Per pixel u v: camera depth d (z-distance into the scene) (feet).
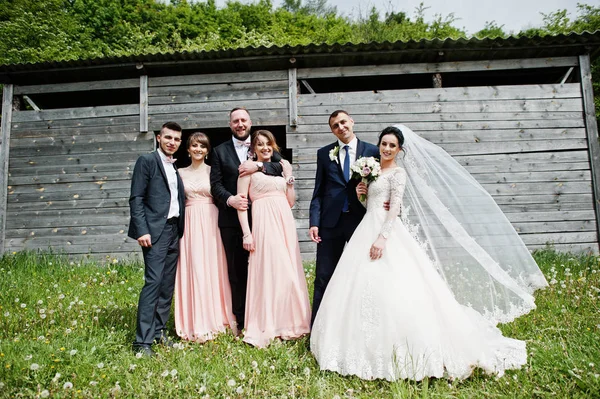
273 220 11.84
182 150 36.60
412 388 8.43
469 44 22.45
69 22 60.39
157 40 67.87
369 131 23.95
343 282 10.11
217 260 12.14
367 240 10.43
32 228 24.43
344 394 8.45
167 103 24.56
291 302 11.41
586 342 10.25
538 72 26.63
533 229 23.38
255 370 9.07
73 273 19.36
